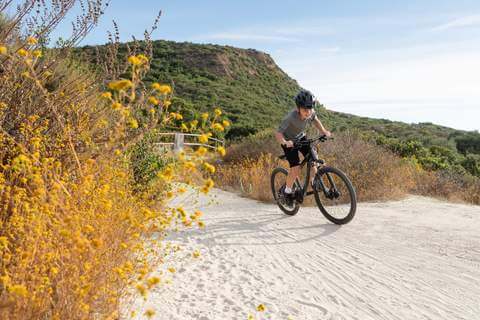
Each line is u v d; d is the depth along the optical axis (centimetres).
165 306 314
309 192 649
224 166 1259
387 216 685
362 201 845
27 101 432
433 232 583
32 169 294
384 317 324
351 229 594
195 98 6300
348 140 995
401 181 972
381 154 976
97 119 471
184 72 7719
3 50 223
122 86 217
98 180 337
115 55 489
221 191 964
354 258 468
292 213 679
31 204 283
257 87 8181
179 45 8794
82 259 247
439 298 364
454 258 473
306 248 501
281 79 9350
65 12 441
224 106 6119
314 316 318
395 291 378
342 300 354
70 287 235
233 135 3503
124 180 437
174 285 356
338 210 692
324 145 971
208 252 462
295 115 627
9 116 407
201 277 383
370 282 397
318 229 591
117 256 288
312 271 422
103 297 264
